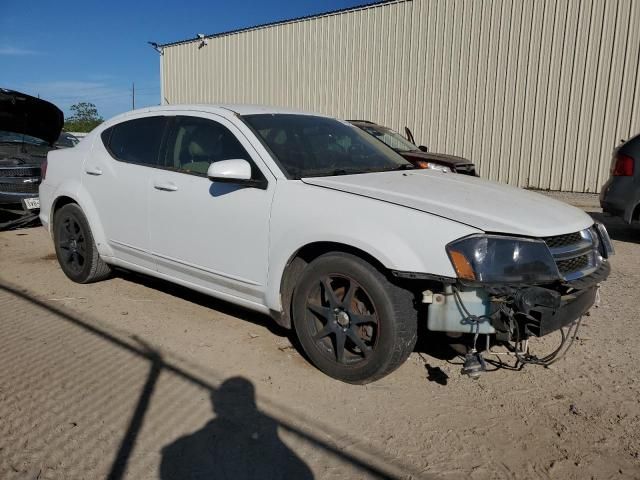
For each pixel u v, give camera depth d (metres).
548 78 12.16
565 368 3.72
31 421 3.02
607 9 11.28
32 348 3.92
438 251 3.00
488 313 3.01
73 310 4.68
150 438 2.88
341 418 3.10
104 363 3.71
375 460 2.74
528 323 3.00
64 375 3.54
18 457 2.71
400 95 14.52
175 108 4.55
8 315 4.55
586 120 11.83
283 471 2.65
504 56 12.67
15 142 8.43
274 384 3.46
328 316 3.45
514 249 2.97
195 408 3.17
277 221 3.57
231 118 4.09
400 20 14.23
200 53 19.22
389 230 3.14
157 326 4.35
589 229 3.50
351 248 3.34
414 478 2.62
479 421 3.09
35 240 7.49
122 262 4.84
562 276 3.08
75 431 2.93
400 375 3.60
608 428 3.04
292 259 3.59
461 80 13.39
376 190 3.41
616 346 4.06
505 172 13.02
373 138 4.89
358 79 15.29
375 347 3.25
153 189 4.35
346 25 15.32
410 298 3.22
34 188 7.59
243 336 4.18
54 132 8.86
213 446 2.83
